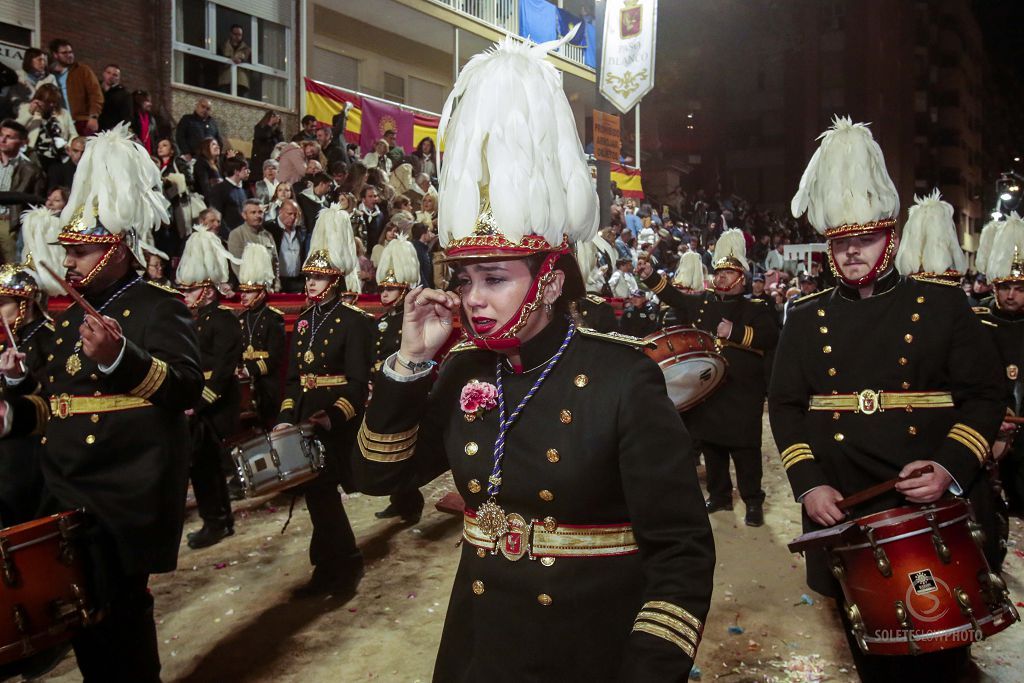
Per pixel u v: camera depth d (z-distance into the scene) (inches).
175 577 187.9
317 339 184.7
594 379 63.5
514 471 63.7
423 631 156.6
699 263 305.0
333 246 189.9
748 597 173.8
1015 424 155.2
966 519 95.4
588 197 64.6
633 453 60.6
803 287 551.8
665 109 1705.2
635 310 457.1
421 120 631.2
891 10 1697.8
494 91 62.3
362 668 142.3
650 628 56.4
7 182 276.4
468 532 68.2
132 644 111.0
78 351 113.2
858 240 107.4
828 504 100.3
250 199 340.8
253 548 208.4
